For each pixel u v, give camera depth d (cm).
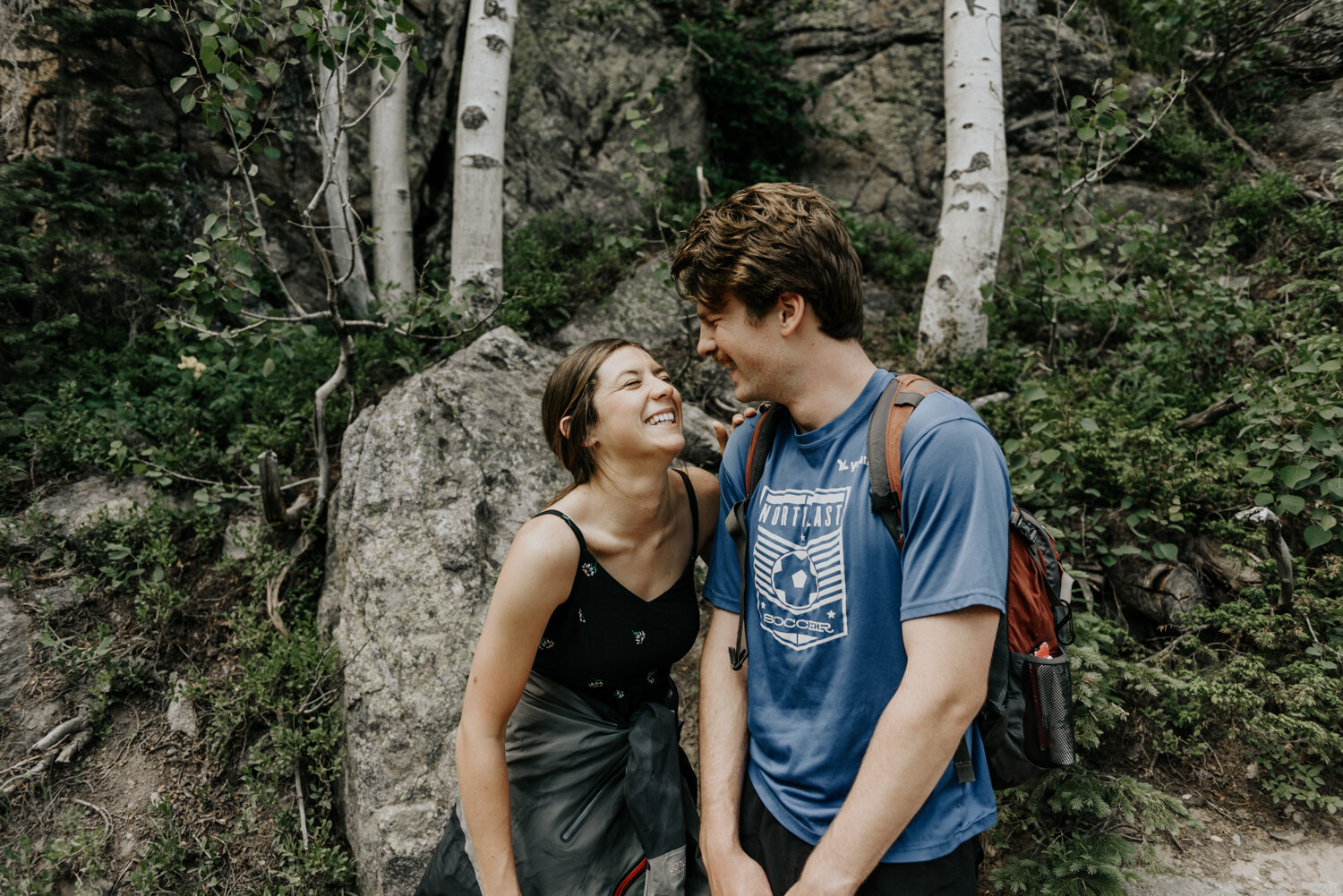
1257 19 522
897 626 119
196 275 266
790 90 574
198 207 431
